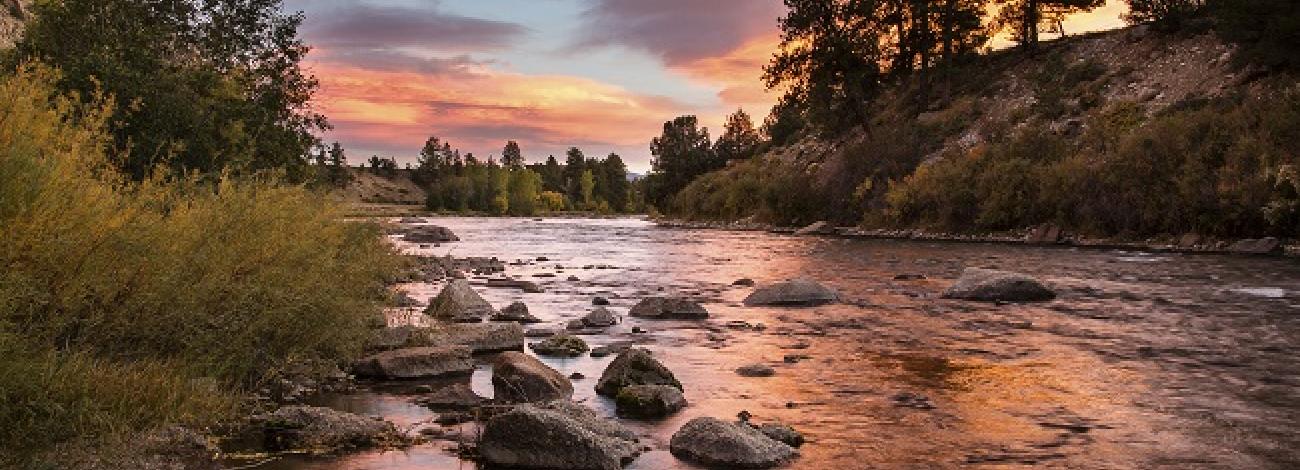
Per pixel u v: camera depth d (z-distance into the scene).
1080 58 68.75
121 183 10.76
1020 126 61.94
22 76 9.27
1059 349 15.09
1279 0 45.44
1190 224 40.31
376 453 8.51
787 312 20.52
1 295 7.50
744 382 12.39
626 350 11.98
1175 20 63.16
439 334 14.88
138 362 9.31
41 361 7.77
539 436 8.20
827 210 69.44
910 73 84.38
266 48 31.31
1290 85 44.09
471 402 10.73
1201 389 11.77
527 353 14.80
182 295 9.98
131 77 23.48
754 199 83.25
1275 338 16.03
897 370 13.27
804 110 85.75
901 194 58.78
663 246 50.81
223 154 24.97
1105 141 50.34
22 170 8.10
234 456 8.18
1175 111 49.12
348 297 13.34
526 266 35.88
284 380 11.40
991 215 51.22
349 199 16.91
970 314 19.84
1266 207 36.12
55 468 6.97
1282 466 8.26
